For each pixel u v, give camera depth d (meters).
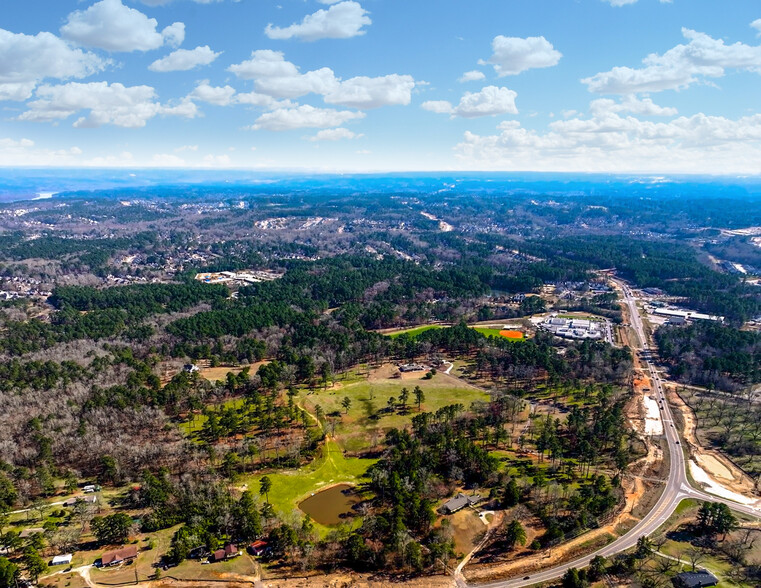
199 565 146.38
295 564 148.25
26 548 144.50
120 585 137.88
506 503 172.00
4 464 184.38
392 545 152.25
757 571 143.00
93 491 180.25
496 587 139.75
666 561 147.38
